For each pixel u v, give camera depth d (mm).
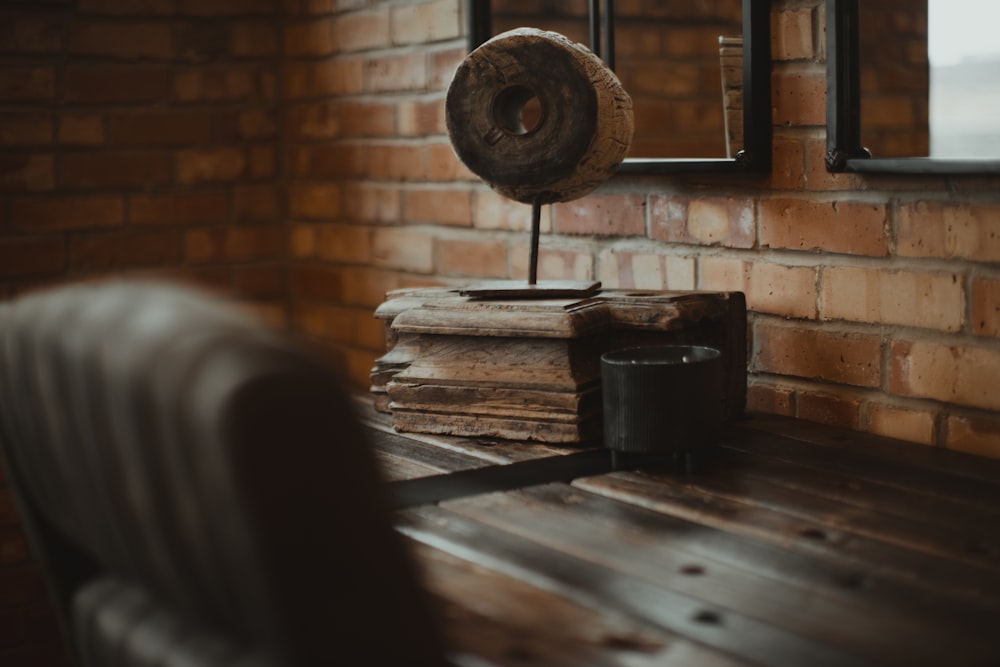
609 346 2555
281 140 3750
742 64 2646
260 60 3711
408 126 3332
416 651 1480
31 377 1796
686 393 2307
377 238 3457
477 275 3201
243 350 1371
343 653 1420
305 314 3738
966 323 2426
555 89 2574
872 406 2555
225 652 1651
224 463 1325
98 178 3586
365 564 1420
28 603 3641
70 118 3549
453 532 2107
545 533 2102
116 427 1546
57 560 1979
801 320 2639
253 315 1550
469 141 2639
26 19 3492
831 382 2605
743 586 1947
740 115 2684
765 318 2689
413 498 2234
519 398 2494
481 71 2617
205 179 3688
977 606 1898
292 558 1362
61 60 3533
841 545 2049
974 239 2406
